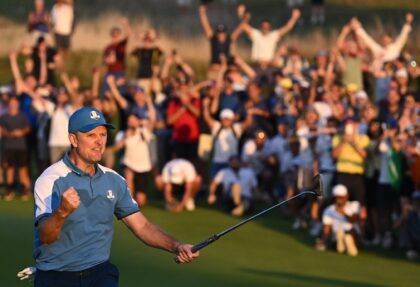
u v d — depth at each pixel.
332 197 36.72
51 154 42.84
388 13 75.81
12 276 29.83
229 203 40.31
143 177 40.94
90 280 16.17
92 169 16.19
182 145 42.34
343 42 50.59
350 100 42.47
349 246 34.56
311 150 38.25
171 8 78.44
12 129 42.91
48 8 80.12
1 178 46.25
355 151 35.50
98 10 76.94
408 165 34.44
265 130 42.41
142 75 47.28
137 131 40.78
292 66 47.97
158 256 33.16
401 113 37.97
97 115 15.95
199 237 36.28
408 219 33.94
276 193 41.34
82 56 63.91
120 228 37.09
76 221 15.95
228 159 40.97
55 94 45.62
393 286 30.17
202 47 66.19
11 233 36.00
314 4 74.62
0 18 76.81
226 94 42.72
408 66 46.81
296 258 33.81
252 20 77.38
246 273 31.34
